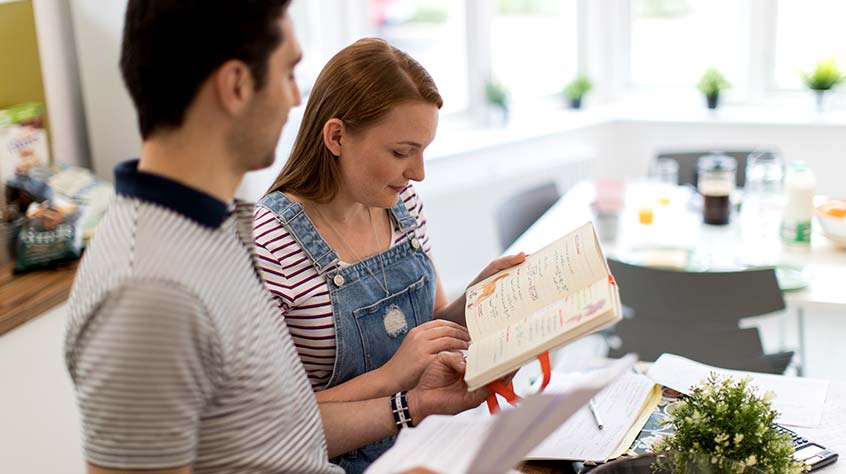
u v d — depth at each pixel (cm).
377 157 129
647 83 426
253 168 94
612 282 113
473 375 112
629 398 142
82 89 276
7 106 248
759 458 113
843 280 210
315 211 139
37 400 204
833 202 238
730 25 405
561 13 414
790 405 140
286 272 133
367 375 133
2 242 221
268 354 96
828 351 326
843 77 386
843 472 121
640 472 112
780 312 204
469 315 129
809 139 377
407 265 147
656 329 217
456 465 97
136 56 85
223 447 93
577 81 413
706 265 224
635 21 421
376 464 98
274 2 87
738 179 319
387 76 128
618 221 250
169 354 83
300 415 102
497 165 372
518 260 140
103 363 83
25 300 199
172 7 83
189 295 84
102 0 260
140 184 87
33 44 252
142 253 84
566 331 106
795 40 396
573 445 129
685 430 116
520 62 406
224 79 85
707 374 149
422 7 373
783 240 238
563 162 395
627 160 409
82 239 227
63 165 255
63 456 216
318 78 135
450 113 383
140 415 83
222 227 92
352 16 353
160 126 87
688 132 396
